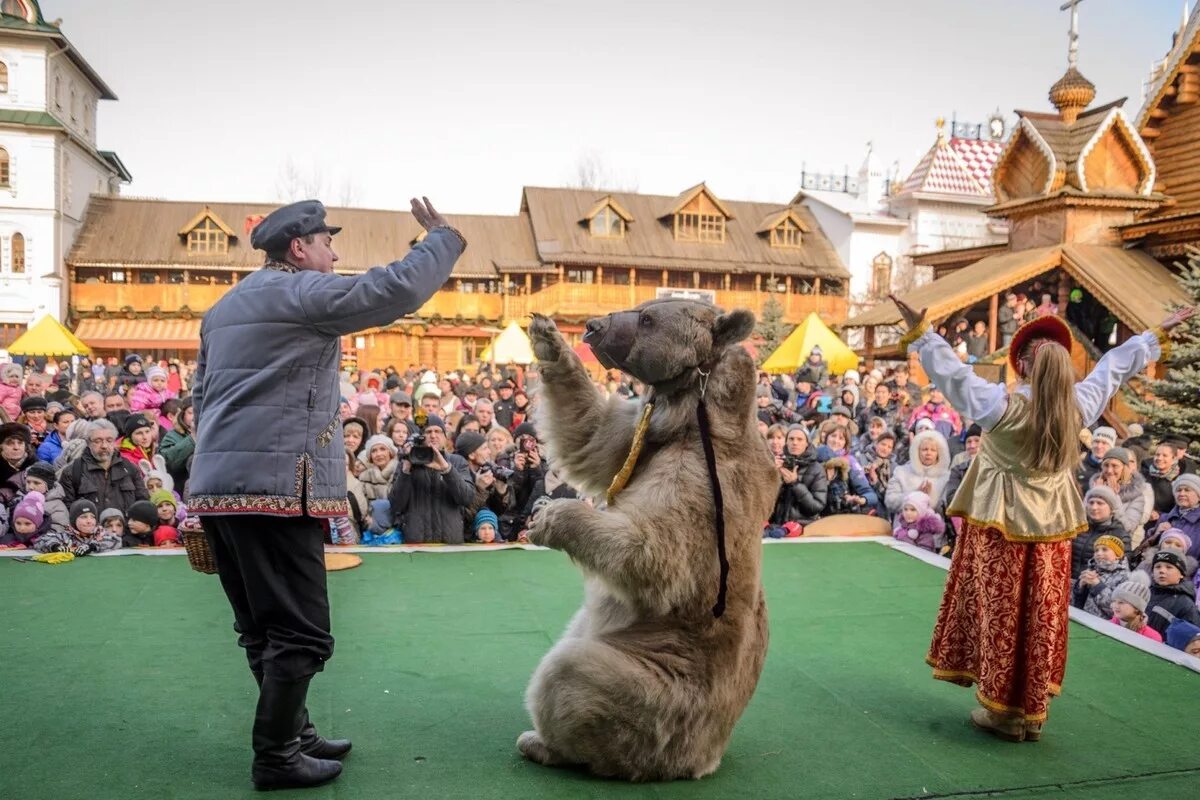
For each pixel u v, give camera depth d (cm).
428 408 1109
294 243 350
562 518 325
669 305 348
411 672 478
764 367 1867
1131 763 406
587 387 371
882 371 1994
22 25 3403
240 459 320
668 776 362
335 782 356
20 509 696
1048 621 418
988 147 4481
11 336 3503
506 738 402
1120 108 1883
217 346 331
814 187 5081
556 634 542
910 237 4269
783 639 560
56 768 360
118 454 742
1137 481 735
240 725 405
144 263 3641
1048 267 1834
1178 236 1773
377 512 772
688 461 341
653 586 328
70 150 3650
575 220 3931
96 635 514
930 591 663
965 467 796
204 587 609
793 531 845
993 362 1730
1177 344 1189
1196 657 536
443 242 338
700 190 3956
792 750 407
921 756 407
